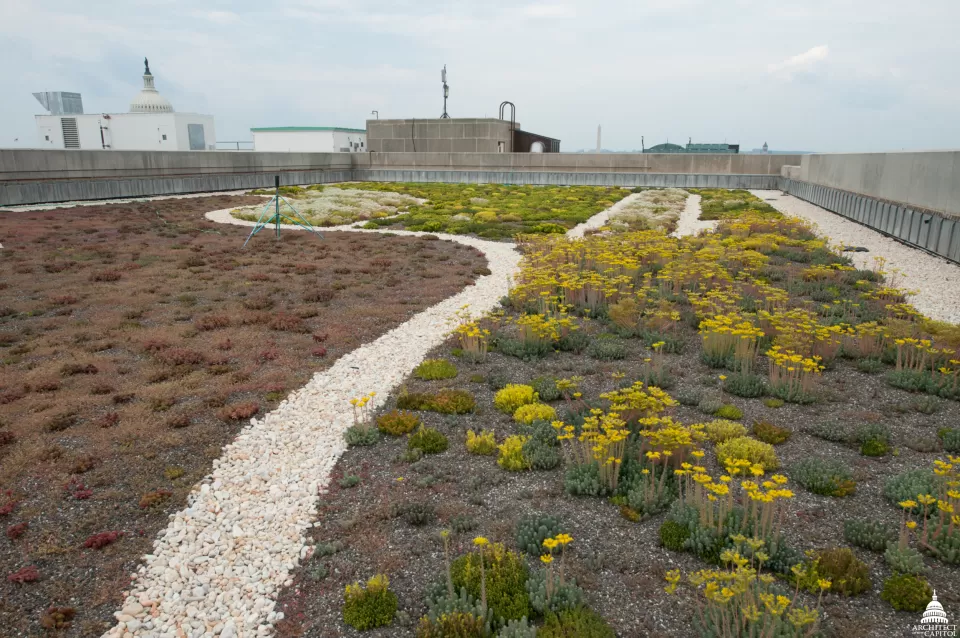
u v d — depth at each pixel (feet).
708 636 18.11
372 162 222.07
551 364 41.68
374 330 48.14
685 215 118.32
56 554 22.75
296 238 89.15
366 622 19.71
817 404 34.58
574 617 19.34
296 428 32.37
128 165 131.95
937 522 23.15
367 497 26.71
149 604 20.79
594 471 27.40
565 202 137.08
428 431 31.55
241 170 166.50
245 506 25.88
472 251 81.20
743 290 56.24
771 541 21.95
